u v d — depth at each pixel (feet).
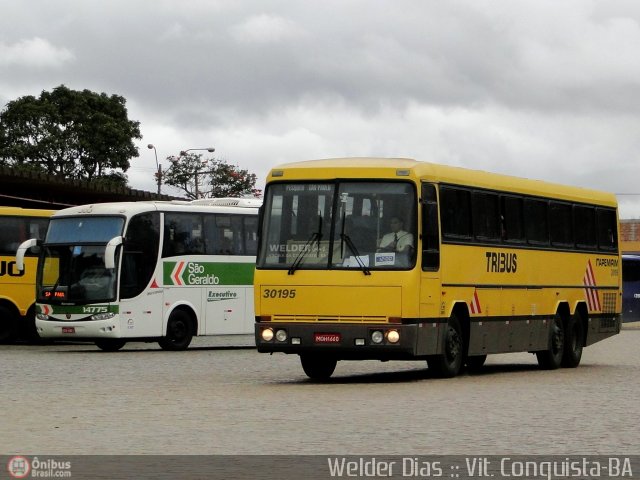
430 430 49.88
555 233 93.56
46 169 308.60
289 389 70.79
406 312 73.00
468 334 81.05
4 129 311.06
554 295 92.89
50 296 115.14
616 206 104.99
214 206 123.34
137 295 115.24
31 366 93.35
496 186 84.99
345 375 85.51
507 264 85.71
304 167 75.87
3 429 50.19
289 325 74.38
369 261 73.72
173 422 52.70
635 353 124.06
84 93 319.27
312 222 75.00
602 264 101.60
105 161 316.81
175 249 118.73
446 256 77.56
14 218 127.75
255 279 75.41
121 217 114.62
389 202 74.28
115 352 116.67
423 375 84.58
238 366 95.09
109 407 59.47
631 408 59.57
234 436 47.78
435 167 77.41
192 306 120.16
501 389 71.10
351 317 73.56
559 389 71.41
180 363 98.58
